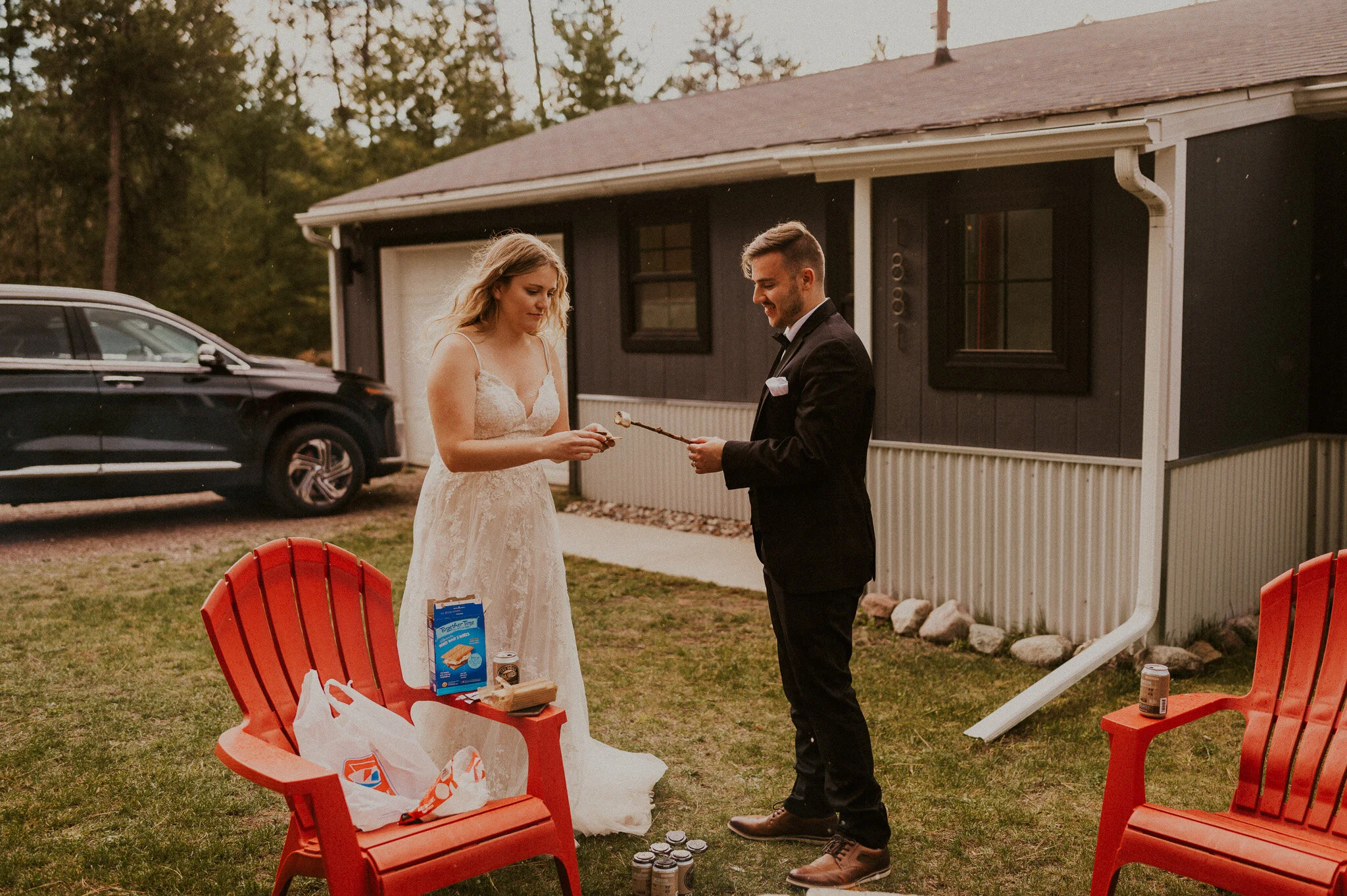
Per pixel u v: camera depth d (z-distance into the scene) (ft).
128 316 25.53
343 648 9.60
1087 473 16.40
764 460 9.29
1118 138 14.51
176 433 25.67
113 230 54.44
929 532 18.26
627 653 16.79
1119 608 16.25
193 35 54.95
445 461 10.05
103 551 24.00
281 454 27.17
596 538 25.77
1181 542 16.12
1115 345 15.90
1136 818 8.17
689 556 23.75
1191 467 16.20
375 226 36.60
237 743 8.07
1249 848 7.61
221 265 57.77
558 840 8.49
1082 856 10.28
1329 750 8.61
